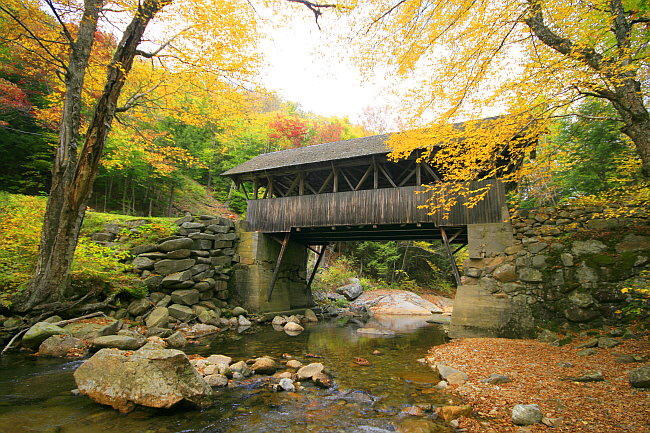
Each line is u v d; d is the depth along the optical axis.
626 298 7.66
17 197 12.24
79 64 7.57
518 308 8.88
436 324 13.68
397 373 5.63
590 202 8.91
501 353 6.52
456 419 3.54
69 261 7.48
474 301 9.44
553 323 8.34
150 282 10.09
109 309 8.42
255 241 13.77
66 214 7.33
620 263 7.99
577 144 11.37
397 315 18.00
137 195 22.62
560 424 3.13
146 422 3.38
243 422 3.50
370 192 12.27
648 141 5.07
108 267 9.66
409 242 27.50
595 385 4.09
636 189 8.02
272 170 14.48
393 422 3.55
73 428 3.12
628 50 4.91
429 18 5.09
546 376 4.69
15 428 3.05
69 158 7.50
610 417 3.15
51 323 6.63
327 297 20.45
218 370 5.18
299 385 4.88
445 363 6.12
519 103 5.30
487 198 10.16
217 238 13.01
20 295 6.93
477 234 9.93
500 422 3.38
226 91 8.55
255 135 29.50
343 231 14.34
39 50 8.59
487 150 6.30
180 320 9.78
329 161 12.94
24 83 13.90
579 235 8.69
